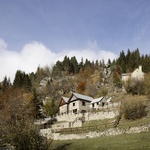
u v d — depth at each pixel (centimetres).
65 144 4256
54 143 4581
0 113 7006
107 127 4956
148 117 5047
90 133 4675
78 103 8219
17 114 6819
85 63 19950
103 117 5941
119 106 6100
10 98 8156
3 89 10819
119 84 10812
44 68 18462
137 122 4809
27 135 2825
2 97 9000
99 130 4669
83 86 12506
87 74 15988
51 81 15738
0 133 3088
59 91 13325
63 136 4984
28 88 11638
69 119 7094
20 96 8406
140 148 3023
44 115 9256
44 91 12988
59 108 9006
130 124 4753
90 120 6122
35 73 18125
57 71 18138
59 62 19288
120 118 5409
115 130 4466
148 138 3531
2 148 2998
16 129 2881
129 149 3072
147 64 13038
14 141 2791
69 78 15738
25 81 12269
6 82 12775
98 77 13888
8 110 7162
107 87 11569
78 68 19162
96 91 11569
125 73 12725
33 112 8112
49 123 7431
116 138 3962
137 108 5256
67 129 5519
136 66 14225
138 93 7788
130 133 4238
